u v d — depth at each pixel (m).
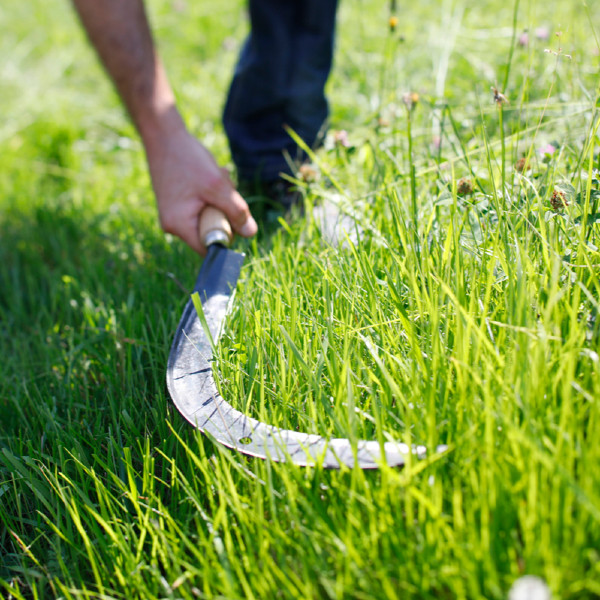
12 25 3.92
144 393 1.14
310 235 1.39
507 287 0.94
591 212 1.05
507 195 1.13
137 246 1.83
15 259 1.92
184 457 1.00
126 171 2.34
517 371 0.80
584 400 0.83
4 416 1.24
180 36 3.40
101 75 3.20
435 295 0.94
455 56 2.26
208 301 1.17
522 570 0.70
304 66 1.63
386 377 0.85
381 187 1.40
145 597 0.83
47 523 0.98
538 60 1.76
